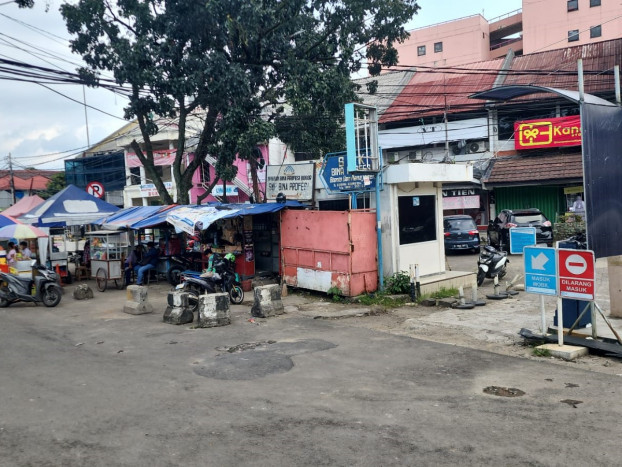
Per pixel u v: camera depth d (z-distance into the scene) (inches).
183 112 690.2
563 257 303.6
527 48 1753.2
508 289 515.8
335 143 723.4
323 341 348.8
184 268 627.2
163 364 305.3
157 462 181.0
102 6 591.2
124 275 647.1
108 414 227.1
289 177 596.7
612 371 271.7
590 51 1112.8
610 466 170.4
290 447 190.5
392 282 497.7
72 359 321.7
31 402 244.4
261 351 327.0
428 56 1935.3
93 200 722.8
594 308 307.1
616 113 326.6
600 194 316.2
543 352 301.6
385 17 646.5
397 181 490.6
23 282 518.3
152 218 600.4
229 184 1273.4
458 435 196.9
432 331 370.0
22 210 748.6
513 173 967.0
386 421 212.1
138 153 714.8
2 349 349.1
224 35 596.1
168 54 596.7
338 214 492.7
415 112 1027.9
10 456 188.7
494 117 1071.6
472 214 1071.6
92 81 532.1
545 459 176.2
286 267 553.0
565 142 952.3
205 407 233.3
